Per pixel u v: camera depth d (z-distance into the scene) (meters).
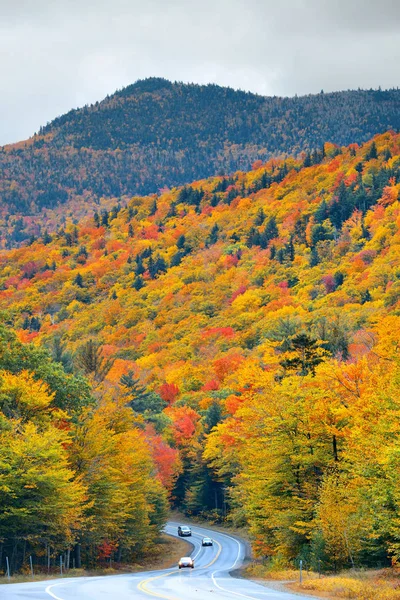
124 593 37.78
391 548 43.69
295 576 52.72
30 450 55.38
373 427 44.62
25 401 62.22
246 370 73.50
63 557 71.75
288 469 60.38
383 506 42.09
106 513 68.94
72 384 70.44
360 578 44.69
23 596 35.34
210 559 92.00
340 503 50.44
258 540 74.31
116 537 80.75
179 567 78.06
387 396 44.41
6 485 54.09
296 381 62.75
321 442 58.91
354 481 47.00
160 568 85.88
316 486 59.31
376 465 42.31
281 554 63.66
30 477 54.47
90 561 77.00
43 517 58.69
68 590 39.62
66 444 66.06
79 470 66.31
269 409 60.34
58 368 73.06
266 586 45.69
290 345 86.12
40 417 63.81
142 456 79.38
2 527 56.56
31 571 57.03
